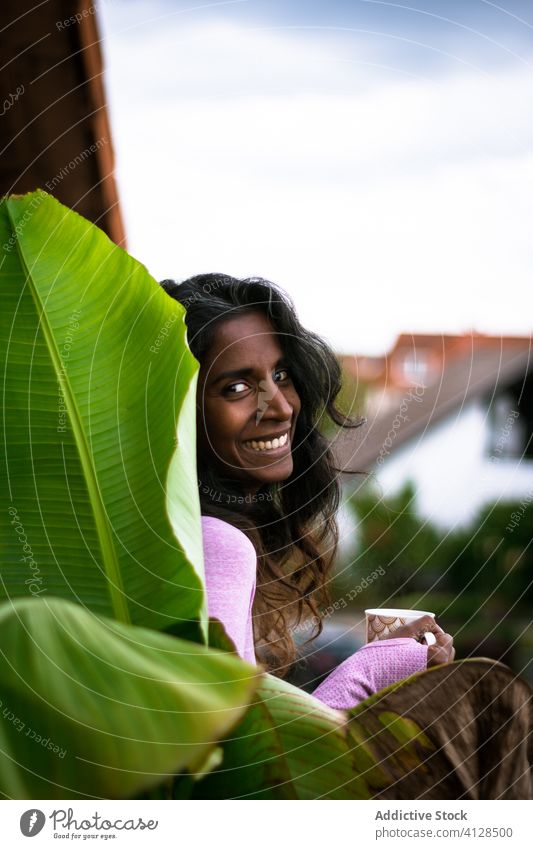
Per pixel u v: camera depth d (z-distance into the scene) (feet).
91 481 2.97
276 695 2.69
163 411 2.99
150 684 2.00
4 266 3.12
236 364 4.17
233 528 3.44
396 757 2.68
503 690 2.72
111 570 2.90
